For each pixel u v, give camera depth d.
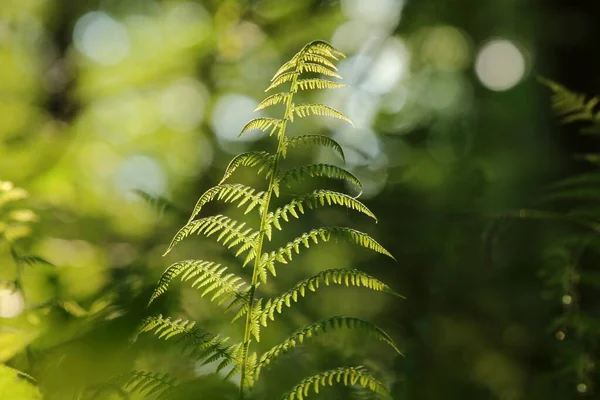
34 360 1.75
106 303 1.92
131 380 1.52
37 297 2.39
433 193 6.64
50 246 3.46
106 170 6.84
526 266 4.70
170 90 8.47
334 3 6.82
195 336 1.55
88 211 4.74
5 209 2.31
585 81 4.94
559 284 2.79
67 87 8.20
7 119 6.70
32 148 4.95
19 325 2.00
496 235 3.10
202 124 8.16
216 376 1.67
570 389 2.80
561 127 4.97
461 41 9.55
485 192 6.20
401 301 4.53
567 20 4.95
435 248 4.77
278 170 1.59
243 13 6.41
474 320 4.61
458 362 3.97
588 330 2.48
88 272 3.50
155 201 3.11
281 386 2.21
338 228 1.56
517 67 9.87
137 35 8.80
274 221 1.56
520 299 4.62
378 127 7.07
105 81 8.32
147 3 8.98
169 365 1.96
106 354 1.62
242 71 7.60
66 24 9.24
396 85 7.88
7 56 8.44
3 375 1.54
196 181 6.71
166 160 8.48
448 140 8.13
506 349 4.44
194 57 7.68
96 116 7.98
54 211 4.10
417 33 7.96
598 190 2.75
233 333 2.52
